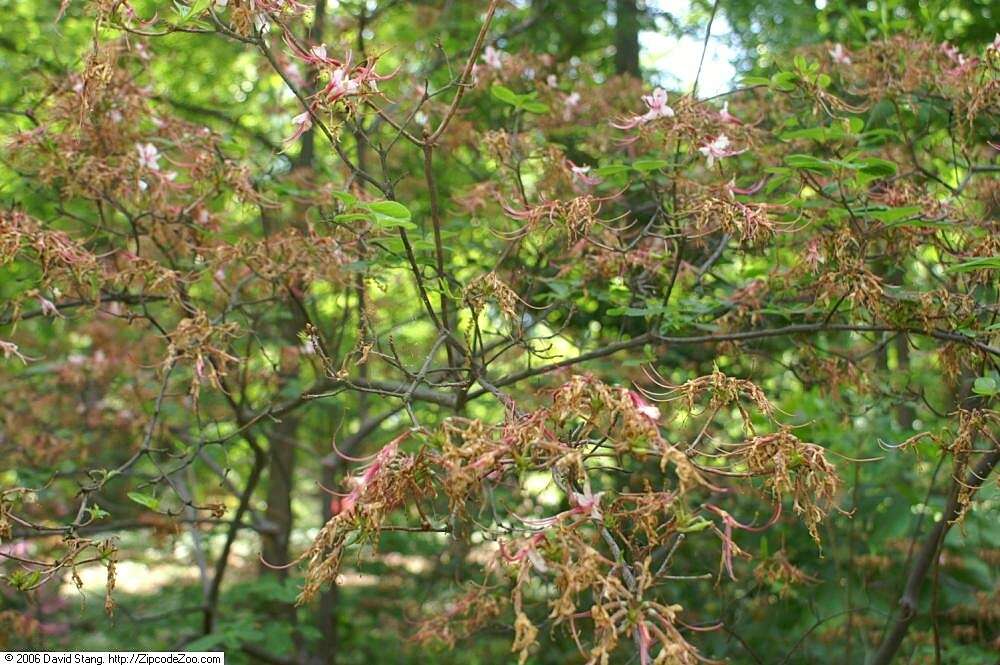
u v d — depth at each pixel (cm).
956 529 414
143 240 400
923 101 377
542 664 518
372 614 623
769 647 438
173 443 501
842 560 448
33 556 507
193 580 703
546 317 399
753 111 414
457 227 399
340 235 366
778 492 200
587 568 172
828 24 532
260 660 571
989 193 357
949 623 457
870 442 424
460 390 322
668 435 397
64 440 490
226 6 247
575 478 191
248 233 420
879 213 288
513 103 346
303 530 815
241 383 440
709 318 380
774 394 464
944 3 452
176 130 388
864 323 338
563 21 680
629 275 372
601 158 428
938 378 443
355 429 685
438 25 568
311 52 256
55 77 396
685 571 464
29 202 423
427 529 205
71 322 534
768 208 303
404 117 477
